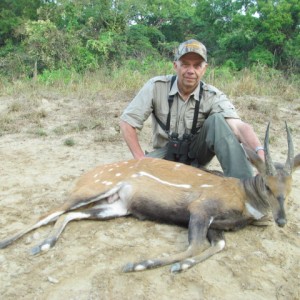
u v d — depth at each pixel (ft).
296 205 16.19
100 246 12.55
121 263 11.66
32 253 12.02
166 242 12.90
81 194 14.11
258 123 28.94
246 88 39.11
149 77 44.39
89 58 60.80
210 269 11.53
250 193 13.60
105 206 14.52
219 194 13.42
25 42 67.15
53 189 17.20
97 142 24.40
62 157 21.62
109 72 50.85
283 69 66.90
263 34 71.72
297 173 19.94
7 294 10.36
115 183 14.43
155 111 17.11
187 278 11.08
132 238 13.08
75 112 31.81
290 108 33.96
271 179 12.83
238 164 15.38
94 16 75.25
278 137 26.04
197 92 16.47
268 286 11.03
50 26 63.46
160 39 97.55
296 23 72.33
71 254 12.09
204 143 16.57
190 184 13.96
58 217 13.78
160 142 17.66
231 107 16.60
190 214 13.02
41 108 32.50
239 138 15.69
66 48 62.64
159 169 14.60
